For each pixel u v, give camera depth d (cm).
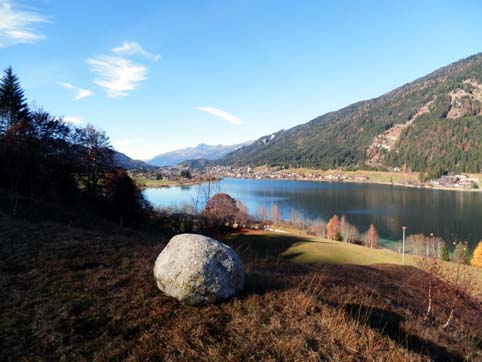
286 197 11388
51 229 1160
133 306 532
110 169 3331
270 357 399
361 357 416
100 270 728
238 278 591
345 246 3356
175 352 407
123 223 2881
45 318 482
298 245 3183
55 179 2808
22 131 2511
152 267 772
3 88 3588
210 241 599
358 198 10994
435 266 1301
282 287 673
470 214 7606
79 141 3269
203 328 459
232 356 396
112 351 402
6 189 2256
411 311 793
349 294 764
